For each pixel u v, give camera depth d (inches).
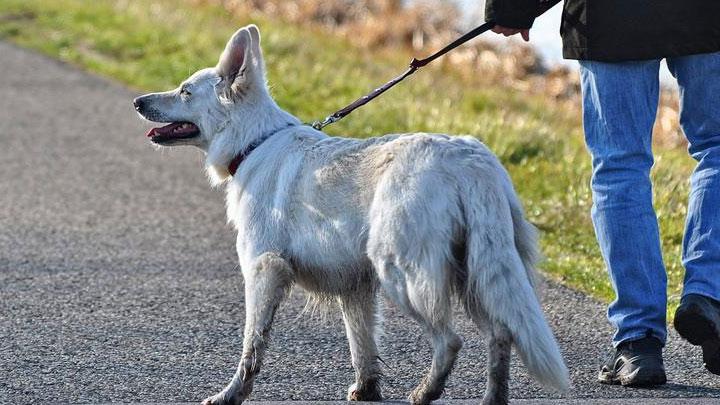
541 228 601.6
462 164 311.9
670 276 508.7
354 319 352.8
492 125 825.5
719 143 356.5
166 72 1083.3
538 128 831.1
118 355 400.5
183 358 397.7
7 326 436.8
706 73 350.0
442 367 321.7
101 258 549.6
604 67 350.9
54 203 674.2
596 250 559.2
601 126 355.9
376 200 320.2
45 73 1117.1
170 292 489.1
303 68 1079.0
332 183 333.4
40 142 850.8
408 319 445.1
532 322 301.4
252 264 346.6
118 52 1194.6
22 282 504.4
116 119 935.7
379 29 1456.7
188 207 666.8
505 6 369.4
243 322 445.4
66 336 423.8
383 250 316.5
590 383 363.9
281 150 357.1
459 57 1305.4
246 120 374.3
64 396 355.6
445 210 309.1
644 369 350.3
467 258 309.1
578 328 435.8
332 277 340.5
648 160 356.2
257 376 378.0
